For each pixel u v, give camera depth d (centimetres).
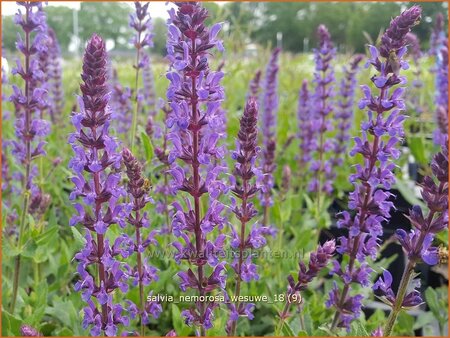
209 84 31
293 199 72
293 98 118
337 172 83
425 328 55
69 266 54
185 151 33
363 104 36
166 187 51
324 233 73
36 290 49
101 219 32
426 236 33
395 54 35
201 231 34
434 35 99
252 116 36
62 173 74
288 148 93
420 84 96
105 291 33
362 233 40
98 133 33
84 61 30
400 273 67
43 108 58
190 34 30
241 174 37
